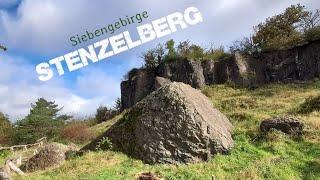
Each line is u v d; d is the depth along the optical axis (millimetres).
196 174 19734
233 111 33562
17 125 50969
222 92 43219
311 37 44969
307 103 30594
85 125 42219
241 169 20469
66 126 43250
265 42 48844
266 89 41719
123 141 23359
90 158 22000
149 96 24531
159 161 21844
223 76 46594
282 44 47562
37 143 35594
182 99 23578
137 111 23938
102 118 49438
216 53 50500
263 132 24828
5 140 48750
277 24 49969
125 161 21766
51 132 48312
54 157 23453
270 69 46250
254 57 47906
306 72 43875
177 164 21609
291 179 19438
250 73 45688
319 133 24109
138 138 22844
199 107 23953
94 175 19203
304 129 24516
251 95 39875
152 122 23031
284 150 22703
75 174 19750
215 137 22703
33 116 50406
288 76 44844
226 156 22109
